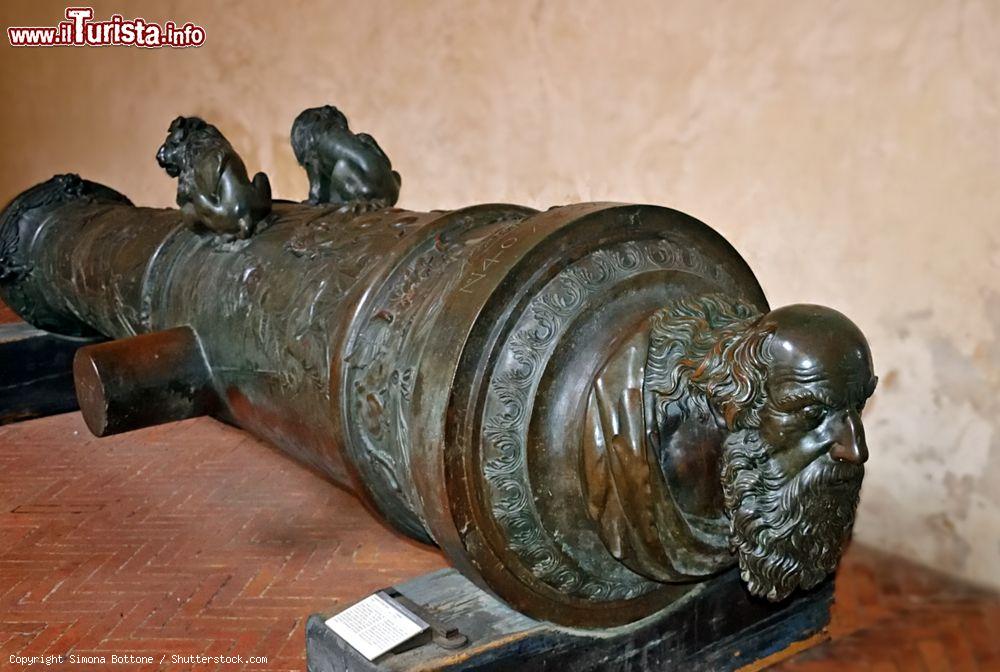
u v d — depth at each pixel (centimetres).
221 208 314
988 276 336
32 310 452
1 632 285
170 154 327
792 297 389
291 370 276
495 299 214
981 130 332
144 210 414
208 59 657
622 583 239
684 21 409
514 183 494
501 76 489
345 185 341
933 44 340
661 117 423
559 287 219
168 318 342
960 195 339
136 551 335
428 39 521
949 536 357
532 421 215
